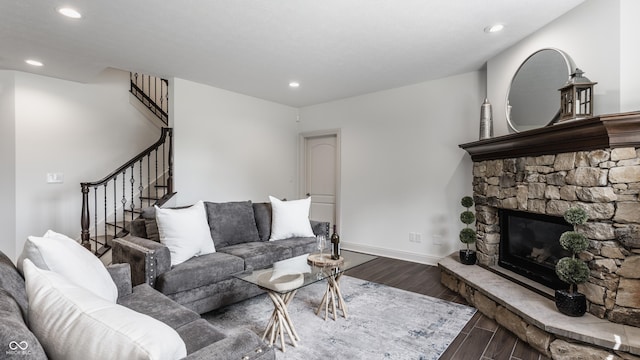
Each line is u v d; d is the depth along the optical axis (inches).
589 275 81.0
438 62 139.3
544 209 97.7
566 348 76.1
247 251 121.3
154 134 197.2
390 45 120.6
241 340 41.2
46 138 156.1
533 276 106.8
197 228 111.3
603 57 87.4
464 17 99.6
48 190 157.0
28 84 150.5
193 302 98.2
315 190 224.8
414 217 172.6
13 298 43.1
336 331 92.8
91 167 171.3
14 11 92.9
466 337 90.0
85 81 165.2
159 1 88.7
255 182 199.5
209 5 91.2
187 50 124.0
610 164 77.9
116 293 68.0
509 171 114.3
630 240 75.5
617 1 83.9
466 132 154.3
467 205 138.9
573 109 87.0
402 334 91.3
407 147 174.9
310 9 94.0
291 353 81.1
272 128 210.7
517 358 79.9
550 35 103.7
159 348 29.7
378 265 165.0
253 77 158.7
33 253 54.7
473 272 121.6
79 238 166.1
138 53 126.8
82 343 31.6
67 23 100.9
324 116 213.8
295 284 84.2
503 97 126.6
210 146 173.5
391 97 180.9
